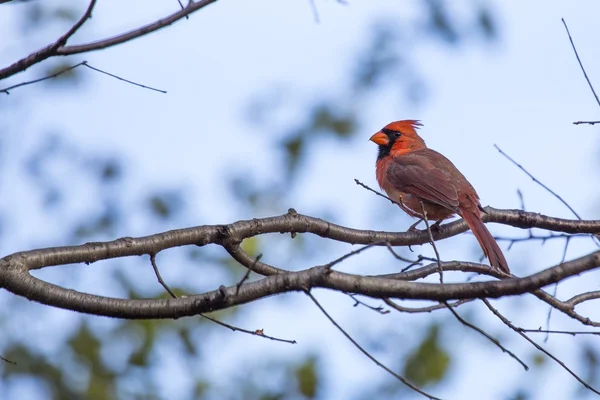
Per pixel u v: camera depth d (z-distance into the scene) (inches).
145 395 448.1
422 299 254.2
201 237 330.0
